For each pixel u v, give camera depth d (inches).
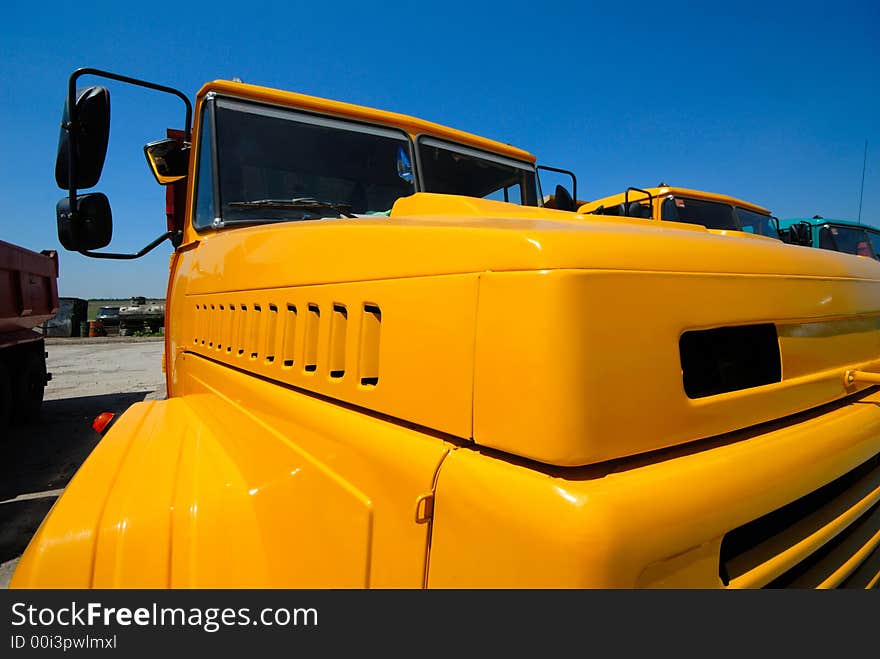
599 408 30.4
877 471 53.5
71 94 90.0
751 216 315.9
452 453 35.9
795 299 44.8
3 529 169.0
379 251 45.3
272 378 61.1
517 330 31.9
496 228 36.9
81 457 249.6
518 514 30.5
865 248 391.9
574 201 148.5
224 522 50.8
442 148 117.4
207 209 96.2
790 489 37.8
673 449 35.4
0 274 272.5
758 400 39.9
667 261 35.9
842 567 46.7
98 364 629.6
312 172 100.2
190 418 75.7
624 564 28.3
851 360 51.6
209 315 86.6
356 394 46.1
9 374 295.0
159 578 47.8
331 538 44.2
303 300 56.0
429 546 35.7
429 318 38.8
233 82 99.8
